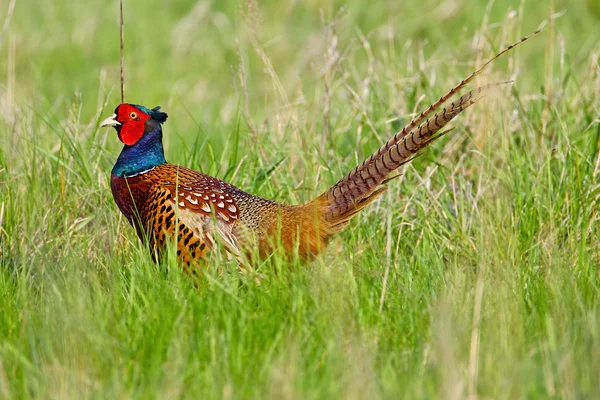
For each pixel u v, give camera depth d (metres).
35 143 11.64
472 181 11.70
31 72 18.34
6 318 8.00
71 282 8.20
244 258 9.09
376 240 10.05
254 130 11.75
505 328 7.30
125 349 7.30
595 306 7.87
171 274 8.80
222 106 17.09
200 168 11.27
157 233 9.60
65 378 6.78
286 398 6.38
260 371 6.98
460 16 19.89
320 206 9.38
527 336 7.66
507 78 12.36
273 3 20.92
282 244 9.30
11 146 11.80
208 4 20.53
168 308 7.83
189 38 19.86
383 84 13.64
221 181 9.80
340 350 7.09
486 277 8.46
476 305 7.49
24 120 12.65
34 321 7.82
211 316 7.88
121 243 10.12
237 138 11.70
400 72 13.72
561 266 8.63
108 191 11.06
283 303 8.02
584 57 17.45
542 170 10.70
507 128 11.51
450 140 12.20
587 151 11.02
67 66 19.08
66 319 7.37
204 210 9.42
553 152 11.39
